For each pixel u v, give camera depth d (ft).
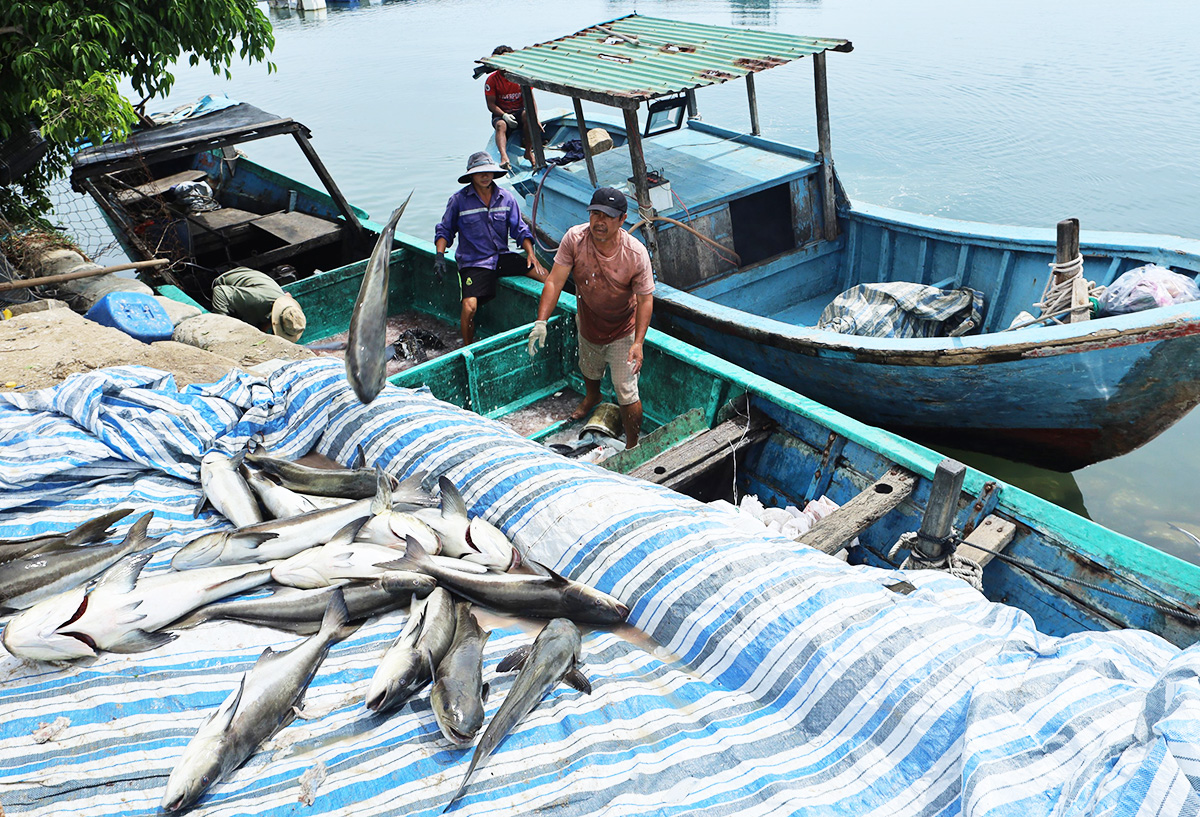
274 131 26.48
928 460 14.23
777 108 53.16
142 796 7.27
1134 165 41.63
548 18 94.12
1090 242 19.84
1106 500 20.74
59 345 15.39
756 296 24.97
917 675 7.88
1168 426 17.21
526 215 27.71
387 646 8.98
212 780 7.29
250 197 33.63
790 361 20.65
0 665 8.53
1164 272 17.39
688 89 20.72
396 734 7.89
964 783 6.84
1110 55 64.08
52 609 8.70
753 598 8.93
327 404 13.26
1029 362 16.92
